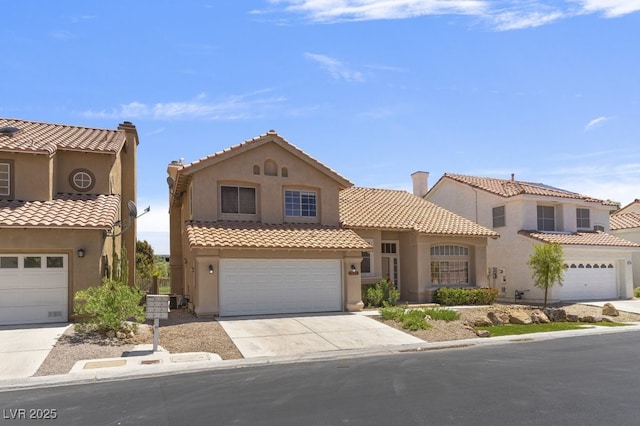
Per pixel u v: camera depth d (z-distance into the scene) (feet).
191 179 65.46
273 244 59.82
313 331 50.44
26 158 56.34
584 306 80.48
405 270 80.74
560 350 44.50
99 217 53.57
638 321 68.49
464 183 103.91
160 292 104.37
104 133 73.10
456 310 67.82
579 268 90.12
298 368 36.45
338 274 65.26
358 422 23.43
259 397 27.99
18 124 67.97
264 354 40.96
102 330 46.03
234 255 59.67
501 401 26.96
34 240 50.52
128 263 77.20
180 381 32.24
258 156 66.64
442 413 24.76
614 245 91.09
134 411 25.41
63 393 29.32
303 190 69.56
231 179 64.95
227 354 40.55
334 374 34.06
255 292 60.49
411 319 54.39
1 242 49.47
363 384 30.99
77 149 60.95
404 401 26.99
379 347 44.65
